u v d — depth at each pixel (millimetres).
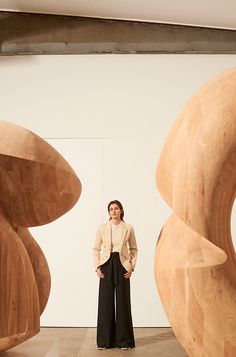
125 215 5738
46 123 6047
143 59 6113
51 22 6148
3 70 6137
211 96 1102
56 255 5664
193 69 6086
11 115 6074
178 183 1103
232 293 1056
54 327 5547
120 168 5863
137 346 4242
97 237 4320
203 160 1072
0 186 1215
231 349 1048
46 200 1271
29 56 6148
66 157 5957
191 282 1055
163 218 5723
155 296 5559
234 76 1106
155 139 5949
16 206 1266
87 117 6031
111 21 6133
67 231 5699
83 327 5539
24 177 1195
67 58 6137
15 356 1386
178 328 1089
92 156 5922
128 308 4145
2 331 1150
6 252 1177
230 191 1102
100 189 5809
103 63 6121
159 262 1128
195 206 1081
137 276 5602
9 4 5992
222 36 6055
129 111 6039
